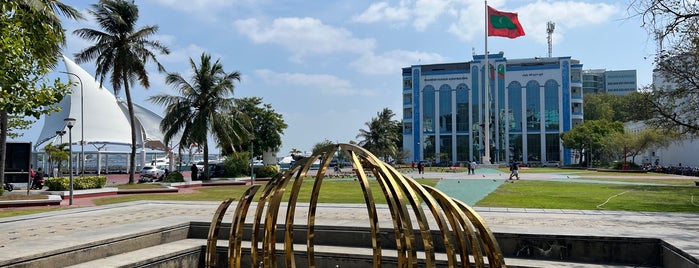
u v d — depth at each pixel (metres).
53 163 42.94
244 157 36.16
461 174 40.53
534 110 73.44
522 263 6.85
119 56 27.36
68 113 41.41
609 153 57.88
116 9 27.30
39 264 5.82
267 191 5.37
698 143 46.06
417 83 78.19
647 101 21.42
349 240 7.84
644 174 39.94
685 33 13.41
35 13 10.20
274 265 5.02
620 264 6.87
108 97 45.31
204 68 31.20
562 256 7.14
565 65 72.56
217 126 31.42
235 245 5.53
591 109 86.00
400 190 4.59
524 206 13.97
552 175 38.00
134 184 25.91
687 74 18.45
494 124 74.56
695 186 22.94
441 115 76.94
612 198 16.64
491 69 74.94
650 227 9.06
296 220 9.03
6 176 19.75
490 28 46.28
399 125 88.44
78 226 9.93
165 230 8.06
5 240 8.22
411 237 4.25
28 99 9.73
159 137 50.06
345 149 5.04
